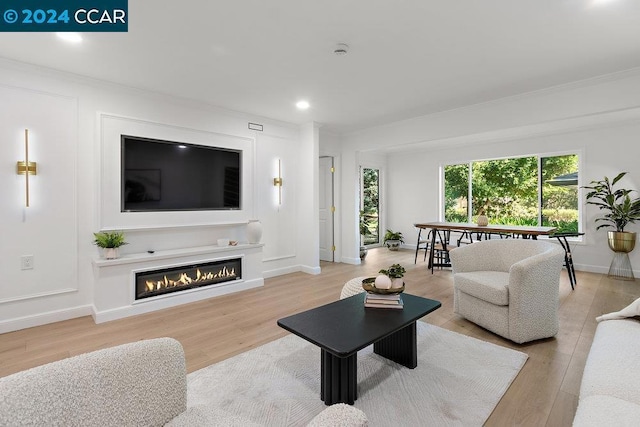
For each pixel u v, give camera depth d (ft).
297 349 8.11
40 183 9.55
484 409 5.76
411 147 22.63
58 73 9.70
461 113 13.74
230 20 7.15
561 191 17.78
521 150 19.03
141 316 10.38
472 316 9.41
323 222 20.49
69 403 2.83
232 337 8.84
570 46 8.40
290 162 16.44
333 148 19.17
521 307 8.05
